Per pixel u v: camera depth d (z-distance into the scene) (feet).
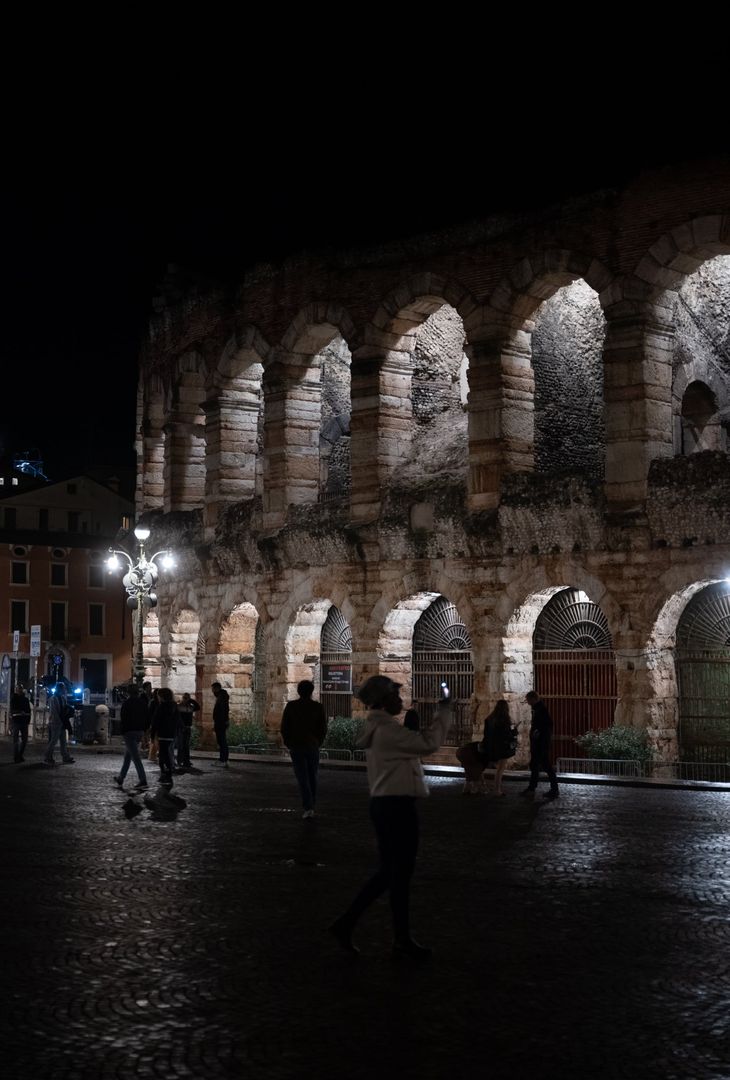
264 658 137.90
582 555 104.78
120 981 32.32
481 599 111.55
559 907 42.60
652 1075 25.03
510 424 111.86
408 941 35.01
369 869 50.98
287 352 131.54
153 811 72.59
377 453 121.49
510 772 102.42
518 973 33.24
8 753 130.31
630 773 97.19
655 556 100.78
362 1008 29.81
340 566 123.65
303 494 132.05
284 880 48.16
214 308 143.02
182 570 146.51
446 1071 25.23
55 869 50.60
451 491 113.80
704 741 100.94
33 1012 29.43
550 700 111.14
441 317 129.90
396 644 121.08
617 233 104.37
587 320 121.60
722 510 96.43
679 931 38.58
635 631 101.30
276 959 34.83
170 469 152.05
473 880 48.16
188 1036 27.53
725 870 50.37
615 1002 30.37
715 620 101.04
